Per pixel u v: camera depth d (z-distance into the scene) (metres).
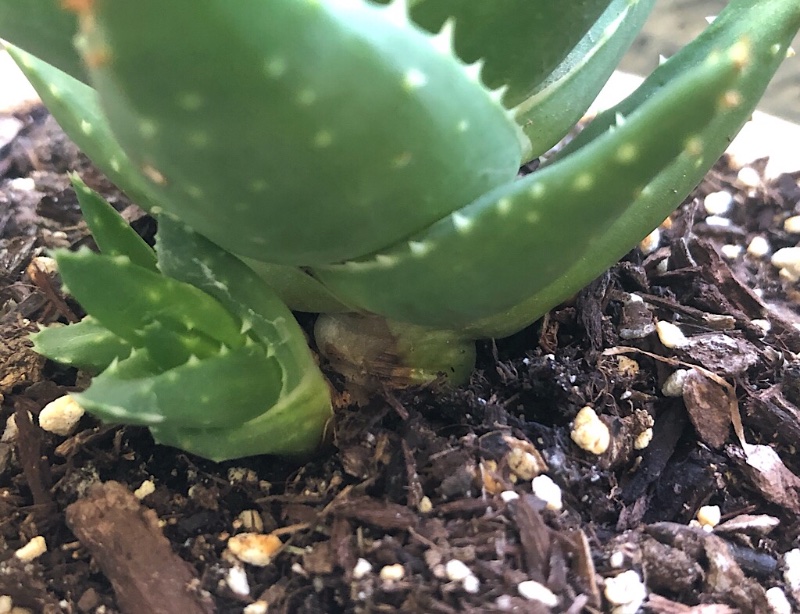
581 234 0.06
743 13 0.08
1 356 0.10
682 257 0.12
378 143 0.06
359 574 0.07
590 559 0.08
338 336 0.09
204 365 0.07
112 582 0.08
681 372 0.10
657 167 0.06
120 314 0.07
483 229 0.06
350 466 0.09
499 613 0.07
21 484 0.09
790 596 0.09
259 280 0.07
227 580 0.08
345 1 0.05
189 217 0.06
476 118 0.06
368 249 0.07
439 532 0.08
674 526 0.09
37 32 0.06
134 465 0.09
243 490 0.09
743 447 0.10
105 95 0.05
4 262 0.12
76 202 0.12
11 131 0.13
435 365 0.09
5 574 0.08
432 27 0.07
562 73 0.09
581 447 0.09
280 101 0.05
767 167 0.13
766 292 0.12
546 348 0.10
